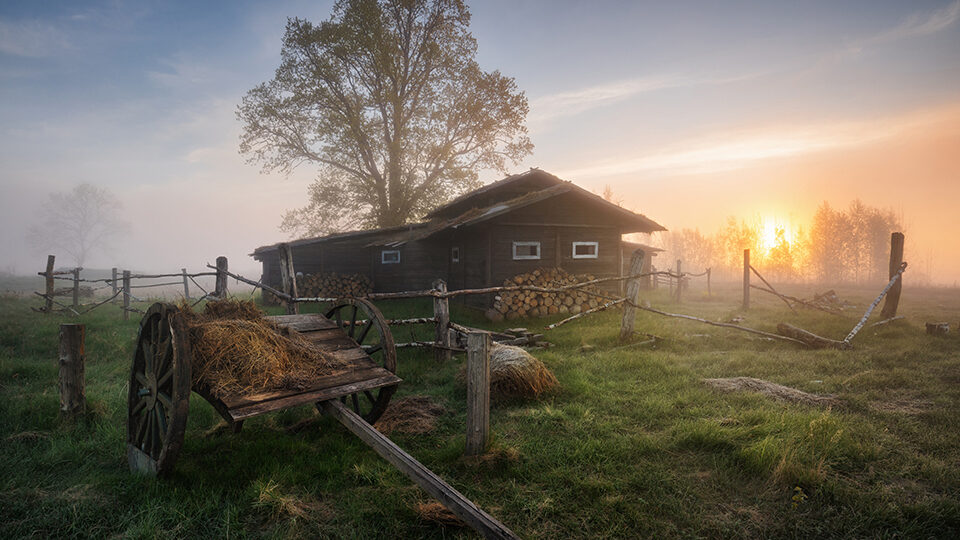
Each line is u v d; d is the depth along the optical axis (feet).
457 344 27.43
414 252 64.64
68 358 16.47
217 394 11.50
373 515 10.44
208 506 10.61
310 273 69.05
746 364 24.49
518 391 18.70
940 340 30.30
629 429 15.53
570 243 49.62
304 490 11.59
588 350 28.55
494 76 96.94
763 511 10.60
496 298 43.73
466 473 12.40
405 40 97.04
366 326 17.43
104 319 41.14
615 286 51.47
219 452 14.10
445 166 103.24
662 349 29.01
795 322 38.63
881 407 17.42
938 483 11.56
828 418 14.80
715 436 14.02
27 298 65.92
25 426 15.94
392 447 10.37
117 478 12.21
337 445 14.24
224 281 30.63
